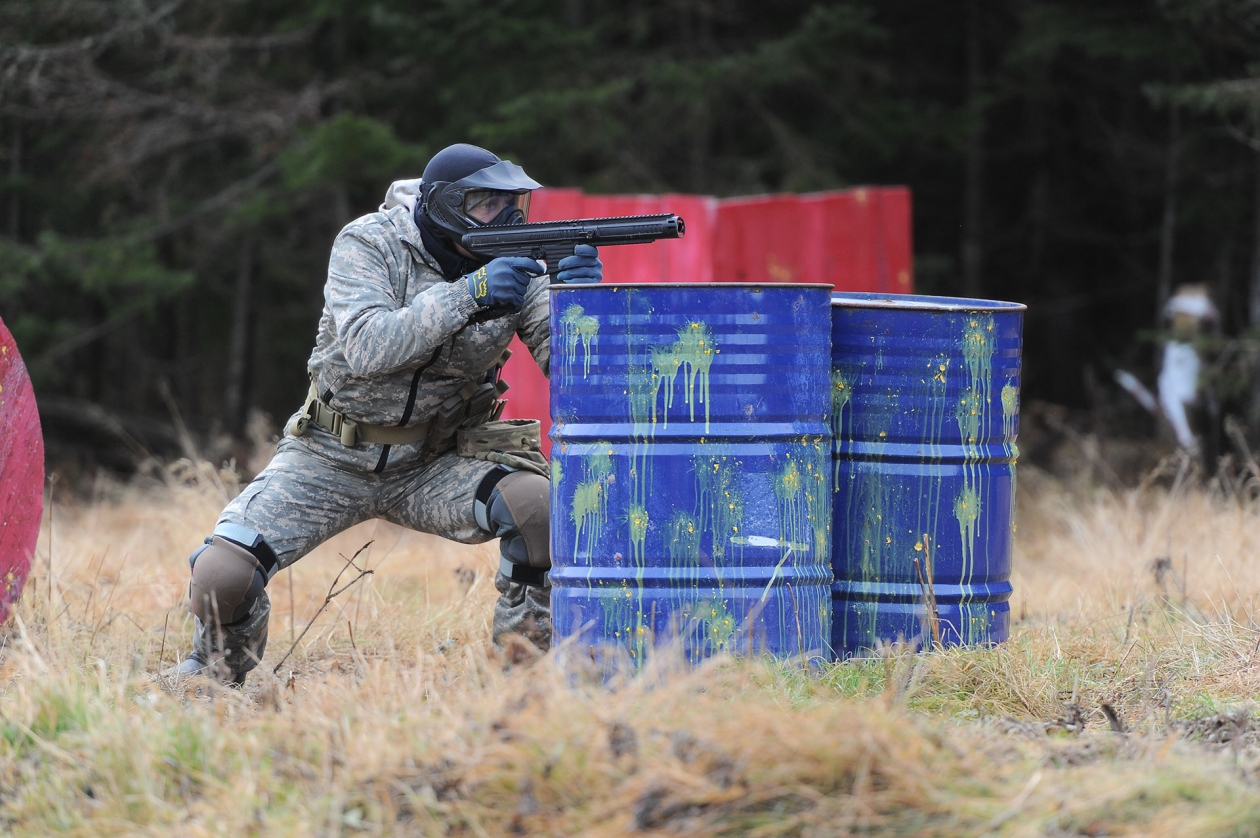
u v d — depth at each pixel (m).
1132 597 19.88
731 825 9.84
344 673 16.39
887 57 60.00
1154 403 44.12
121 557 24.42
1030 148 62.91
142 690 14.43
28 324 51.72
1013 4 58.91
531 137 51.28
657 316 13.53
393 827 10.23
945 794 10.21
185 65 50.28
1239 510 27.34
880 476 15.11
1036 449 44.81
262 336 65.31
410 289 15.39
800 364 13.84
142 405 65.56
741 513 13.64
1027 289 66.44
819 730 10.57
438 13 49.94
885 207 33.97
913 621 15.12
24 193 53.59
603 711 11.12
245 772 11.02
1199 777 10.66
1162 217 64.12
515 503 15.41
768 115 54.59
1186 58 48.84
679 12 57.25
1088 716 13.88
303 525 15.75
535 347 15.81
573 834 9.87
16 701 12.53
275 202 52.94
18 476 16.92
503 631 15.88
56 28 49.16
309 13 52.19
